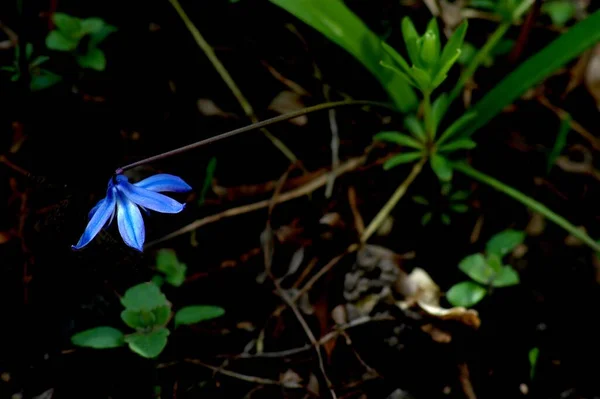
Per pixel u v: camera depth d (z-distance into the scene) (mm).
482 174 447
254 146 452
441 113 439
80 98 441
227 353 422
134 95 448
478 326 427
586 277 447
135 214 375
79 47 439
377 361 424
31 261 418
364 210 450
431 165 445
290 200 447
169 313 402
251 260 437
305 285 435
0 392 405
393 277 435
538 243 452
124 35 454
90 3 454
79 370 411
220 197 443
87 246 417
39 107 436
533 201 442
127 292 405
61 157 430
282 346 425
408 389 421
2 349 411
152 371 413
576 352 434
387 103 449
